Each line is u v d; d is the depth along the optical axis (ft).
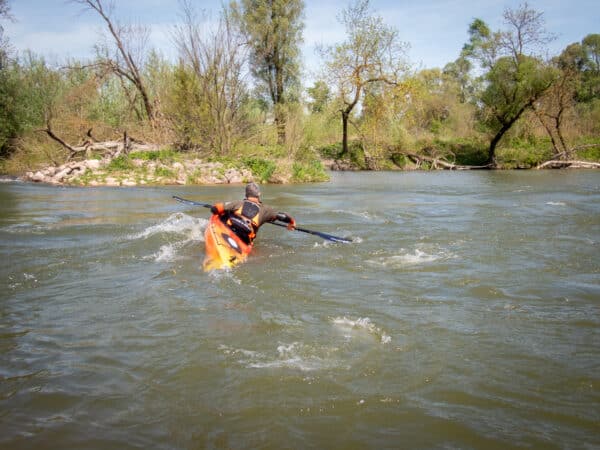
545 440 9.04
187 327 13.99
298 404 10.14
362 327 14.05
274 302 16.11
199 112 71.26
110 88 87.76
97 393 10.55
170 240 24.95
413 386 10.85
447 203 40.96
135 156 65.82
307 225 29.96
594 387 10.84
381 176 78.13
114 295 16.78
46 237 25.71
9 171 79.20
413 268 20.30
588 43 166.61
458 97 156.87
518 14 95.04
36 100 86.79
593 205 38.78
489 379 11.16
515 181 65.31
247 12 96.99
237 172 64.95
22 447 8.77
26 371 11.50
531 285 18.02
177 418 9.67
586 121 116.37
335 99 93.25
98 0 74.59
